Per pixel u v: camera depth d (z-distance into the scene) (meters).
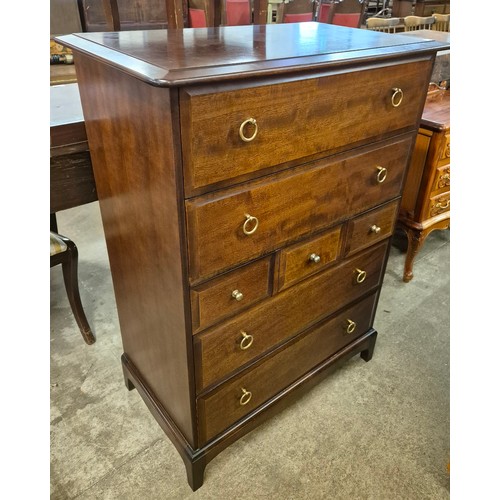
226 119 0.73
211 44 0.91
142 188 0.86
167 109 0.67
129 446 1.29
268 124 0.79
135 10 2.58
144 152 0.80
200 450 1.13
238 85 0.72
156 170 0.78
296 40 0.99
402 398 1.48
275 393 1.28
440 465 1.27
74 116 1.18
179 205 0.76
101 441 1.31
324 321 1.30
